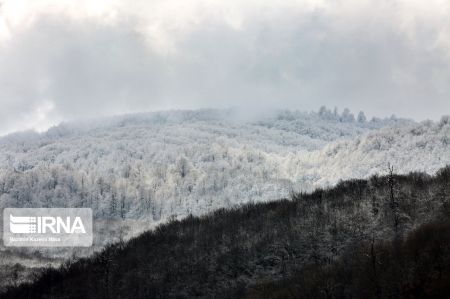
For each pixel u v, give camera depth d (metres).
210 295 142.00
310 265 138.38
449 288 109.88
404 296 113.19
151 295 147.00
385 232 143.12
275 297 125.62
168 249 164.38
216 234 165.38
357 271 123.62
